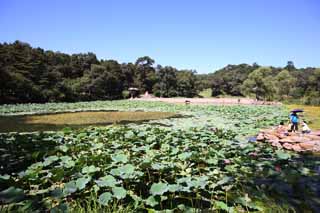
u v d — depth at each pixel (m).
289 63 97.06
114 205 3.91
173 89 73.19
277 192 4.82
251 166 6.22
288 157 6.81
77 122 18.08
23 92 40.84
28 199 4.11
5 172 5.88
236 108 28.75
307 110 26.77
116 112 26.41
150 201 3.99
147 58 76.56
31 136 10.15
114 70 66.38
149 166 5.52
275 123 15.59
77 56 67.94
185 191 4.25
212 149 7.89
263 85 59.72
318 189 5.06
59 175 4.93
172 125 15.08
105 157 6.39
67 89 48.53
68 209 3.53
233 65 109.06
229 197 4.38
